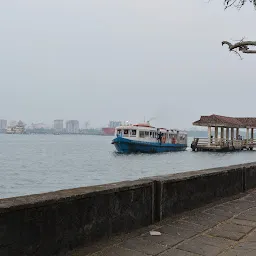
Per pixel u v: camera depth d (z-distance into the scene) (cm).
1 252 326
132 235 478
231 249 438
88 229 424
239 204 707
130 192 493
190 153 6338
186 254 416
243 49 1024
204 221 564
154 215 545
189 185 632
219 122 6203
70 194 405
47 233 372
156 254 414
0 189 2584
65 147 9519
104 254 407
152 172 3753
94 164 4528
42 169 3969
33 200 362
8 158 5478
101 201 443
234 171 820
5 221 330
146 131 5825
